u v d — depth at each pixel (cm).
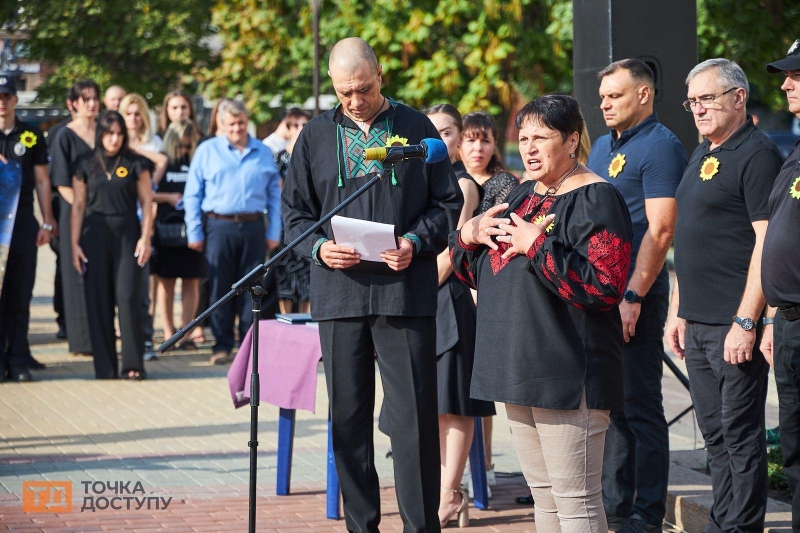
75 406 768
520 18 1469
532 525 516
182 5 1914
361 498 443
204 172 905
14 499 537
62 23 1892
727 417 436
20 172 837
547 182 363
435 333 438
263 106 1711
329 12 1634
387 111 438
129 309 857
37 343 1035
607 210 345
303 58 1650
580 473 355
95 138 860
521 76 1536
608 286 337
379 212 429
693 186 443
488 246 371
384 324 429
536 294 352
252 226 905
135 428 705
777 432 599
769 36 1277
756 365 429
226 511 528
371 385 442
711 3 1270
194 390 832
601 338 354
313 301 438
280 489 561
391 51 1538
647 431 482
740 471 435
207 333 1126
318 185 439
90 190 849
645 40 593
